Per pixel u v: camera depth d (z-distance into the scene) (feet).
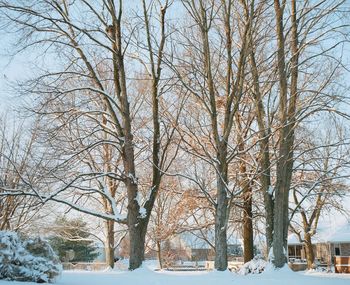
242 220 83.71
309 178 82.69
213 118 56.90
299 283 42.55
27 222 91.04
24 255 37.70
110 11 59.62
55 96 57.98
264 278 46.39
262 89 65.82
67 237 103.40
